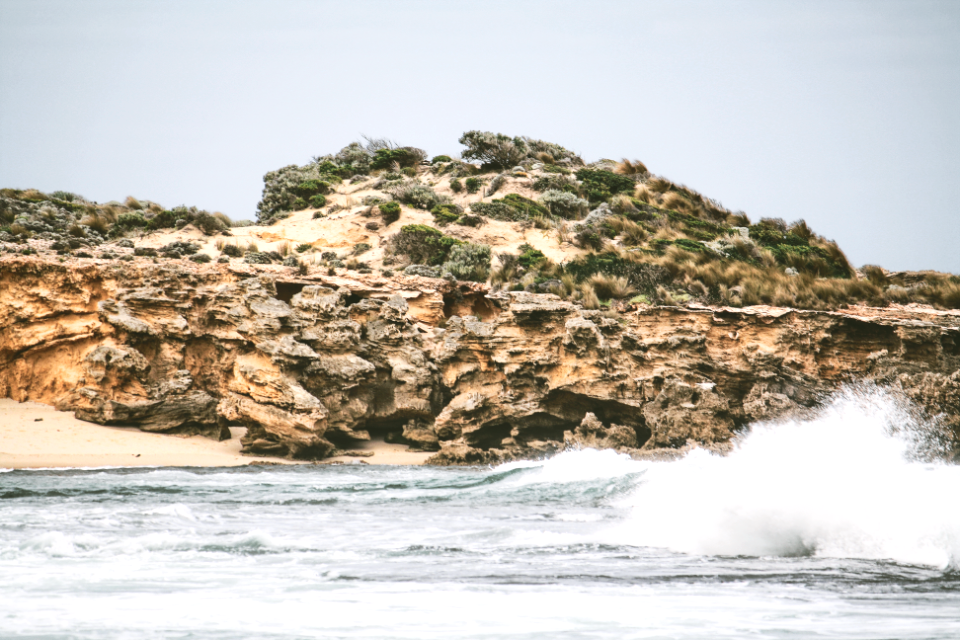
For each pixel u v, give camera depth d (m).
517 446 146.50
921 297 180.88
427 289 168.75
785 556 53.84
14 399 145.38
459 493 92.12
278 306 146.50
